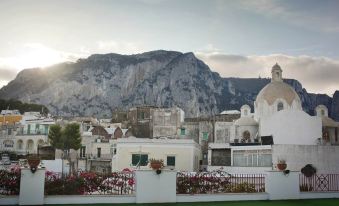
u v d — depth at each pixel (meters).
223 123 83.69
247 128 69.38
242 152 52.03
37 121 93.00
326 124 67.69
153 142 54.59
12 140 92.81
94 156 76.88
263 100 72.12
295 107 71.25
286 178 25.58
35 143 89.81
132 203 22.67
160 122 87.25
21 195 21.44
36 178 21.72
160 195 23.19
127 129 97.12
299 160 45.44
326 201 24.59
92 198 22.56
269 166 46.84
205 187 25.48
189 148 54.44
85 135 80.88
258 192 25.64
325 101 194.88
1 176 23.00
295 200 25.05
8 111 121.38
